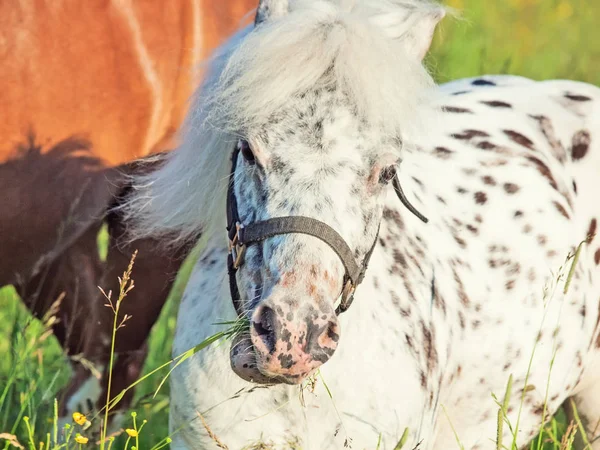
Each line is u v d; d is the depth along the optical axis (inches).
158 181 199.0
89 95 214.4
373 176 162.2
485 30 469.4
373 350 178.2
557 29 499.8
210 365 178.5
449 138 220.8
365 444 177.5
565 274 213.5
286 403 176.2
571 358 216.4
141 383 252.7
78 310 223.8
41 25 208.8
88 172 213.3
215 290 185.0
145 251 222.8
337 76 159.6
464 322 199.6
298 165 157.9
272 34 162.2
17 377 226.8
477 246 206.2
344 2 175.6
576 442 236.5
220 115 170.6
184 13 225.1
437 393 191.0
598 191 230.7
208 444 182.2
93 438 224.8
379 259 188.5
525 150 223.5
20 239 213.3
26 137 208.7
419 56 178.7
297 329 151.7
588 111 237.9
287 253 155.5
